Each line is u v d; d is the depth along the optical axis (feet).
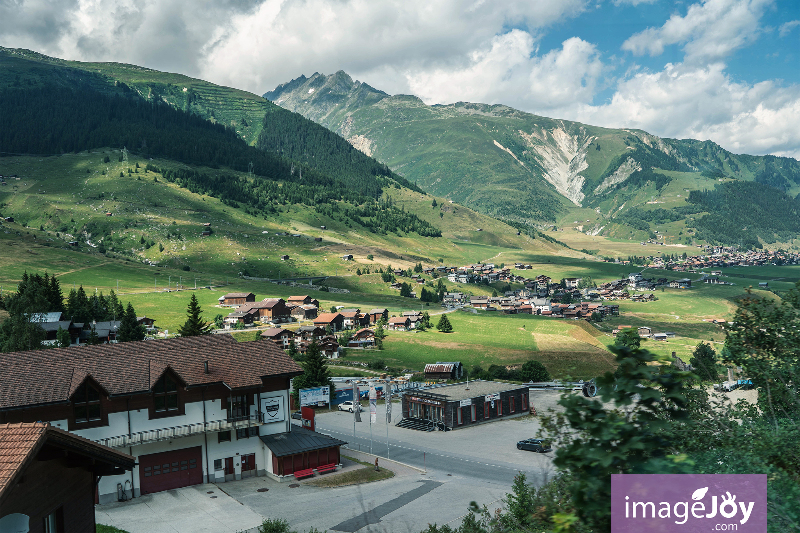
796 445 37.35
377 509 176.55
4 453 48.01
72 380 185.57
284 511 174.29
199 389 201.98
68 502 58.80
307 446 214.69
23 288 540.11
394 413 357.41
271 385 218.79
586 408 31.48
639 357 31.55
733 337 52.29
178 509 175.94
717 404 48.19
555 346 615.98
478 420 329.31
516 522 87.51
